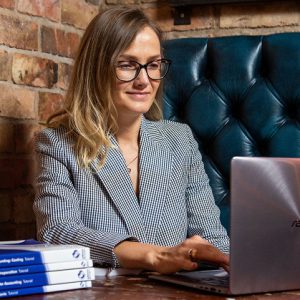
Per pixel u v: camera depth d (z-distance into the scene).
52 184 1.73
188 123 2.37
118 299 1.17
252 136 2.30
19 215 2.25
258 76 2.33
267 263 1.22
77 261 1.28
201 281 1.31
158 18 2.72
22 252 1.22
